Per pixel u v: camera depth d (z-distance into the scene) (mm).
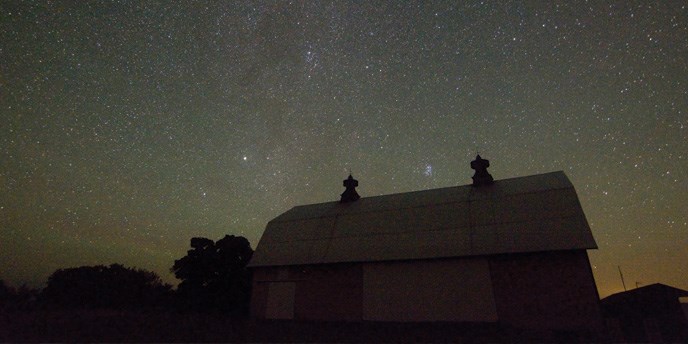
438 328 14156
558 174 18812
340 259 17844
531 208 16141
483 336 12523
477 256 15062
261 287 19594
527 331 13195
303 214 23141
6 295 23094
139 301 25859
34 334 10570
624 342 11578
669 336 13656
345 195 23562
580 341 11664
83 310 21125
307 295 18172
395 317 15844
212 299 21938
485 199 17953
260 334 12898
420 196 20891
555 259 13977
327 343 10945
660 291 14828
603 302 16188
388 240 17734
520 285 14211
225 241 24266
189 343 10188
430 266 15930
